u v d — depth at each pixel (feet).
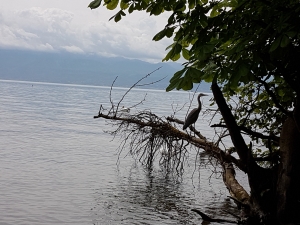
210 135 83.71
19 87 448.65
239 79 13.09
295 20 12.87
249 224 24.25
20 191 35.65
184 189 39.29
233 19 15.57
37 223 27.58
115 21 15.78
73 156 55.93
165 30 15.52
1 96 223.92
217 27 15.67
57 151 59.67
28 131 82.28
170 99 293.23
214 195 37.29
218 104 24.47
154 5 15.84
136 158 55.52
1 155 53.47
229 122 24.56
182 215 30.19
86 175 44.09
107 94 389.19
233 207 33.01
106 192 36.83
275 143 28.71
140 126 40.96
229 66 13.66
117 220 28.60
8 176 41.22
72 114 133.59
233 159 31.50
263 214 23.39
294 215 22.24
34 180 40.27
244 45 13.85
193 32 15.58
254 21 15.26
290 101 27.55
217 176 46.19
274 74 19.08
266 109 29.89
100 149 63.41
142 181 42.09
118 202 33.47
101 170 47.03
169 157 43.37
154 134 40.75
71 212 30.27
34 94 288.10
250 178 24.06
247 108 30.81
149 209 31.68
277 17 14.73
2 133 76.54
